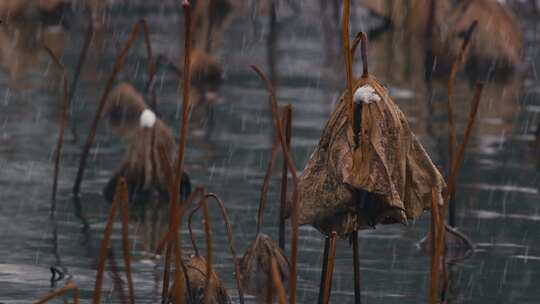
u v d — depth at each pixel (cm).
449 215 1239
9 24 2794
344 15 770
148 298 959
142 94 2048
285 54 2536
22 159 1541
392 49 2556
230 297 958
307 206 800
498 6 2397
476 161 1573
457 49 2325
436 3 2586
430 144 1666
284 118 1007
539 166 1548
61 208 1297
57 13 2839
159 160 1351
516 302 978
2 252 1102
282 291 680
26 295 960
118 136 1733
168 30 2805
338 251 1145
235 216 1270
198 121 1845
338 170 785
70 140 1684
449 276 1057
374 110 783
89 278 1020
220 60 2442
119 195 749
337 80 2244
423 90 2142
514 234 1216
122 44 2591
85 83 2156
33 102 1962
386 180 769
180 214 822
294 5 3166
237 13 3053
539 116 1923
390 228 1252
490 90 2164
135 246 1144
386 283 1029
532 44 2655
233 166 1527
